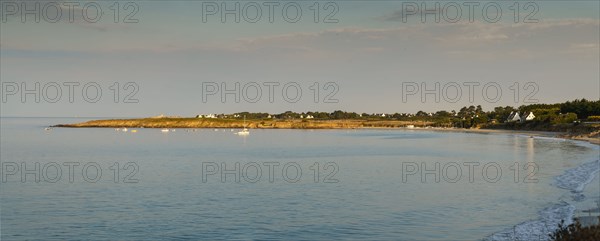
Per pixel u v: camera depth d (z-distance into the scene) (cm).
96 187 5219
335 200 4328
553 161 7825
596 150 10225
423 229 3216
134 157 9794
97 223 3475
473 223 3328
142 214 3769
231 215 3716
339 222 3459
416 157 9350
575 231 2286
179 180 5834
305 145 14062
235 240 3019
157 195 4653
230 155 10244
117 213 3812
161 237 3097
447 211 3756
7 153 10869
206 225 3406
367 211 3819
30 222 3512
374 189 4966
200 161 8775
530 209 3700
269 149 12294
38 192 4866
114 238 3086
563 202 3906
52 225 3419
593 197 4097
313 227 3322
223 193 4766
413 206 3991
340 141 16275
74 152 11238
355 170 6969
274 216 3669
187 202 4269
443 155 9756
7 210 3941
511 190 4700
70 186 5303
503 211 3678
